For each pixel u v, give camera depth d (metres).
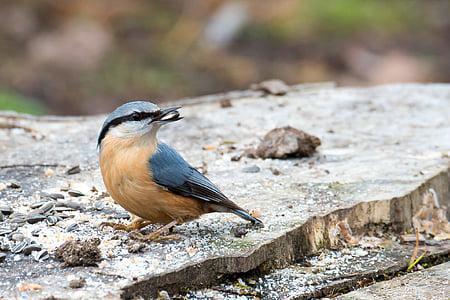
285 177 10.71
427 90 15.18
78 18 23.80
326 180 10.57
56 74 21.34
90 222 9.20
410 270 9.14
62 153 11.71
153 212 8.52
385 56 23.66
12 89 20.41
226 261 8.29
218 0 25.12
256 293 8.27
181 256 8.29
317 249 9.29
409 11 26.36
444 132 12.65
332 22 25.00
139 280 7.77
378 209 9.89
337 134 12.59
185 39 23.72
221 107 14.14
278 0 25.52
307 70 22.75
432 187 10.67
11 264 8.11
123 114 8.30
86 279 7.79
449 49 24.36
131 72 21.95
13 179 10.59
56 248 8.41
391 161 11.31
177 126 12.99
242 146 12.02
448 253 9.62
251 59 23.14
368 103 14.34
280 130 11.69
